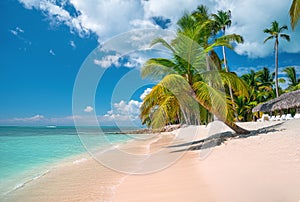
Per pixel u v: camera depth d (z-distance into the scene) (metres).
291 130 10.51
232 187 4.25
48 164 11.91
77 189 6.11
